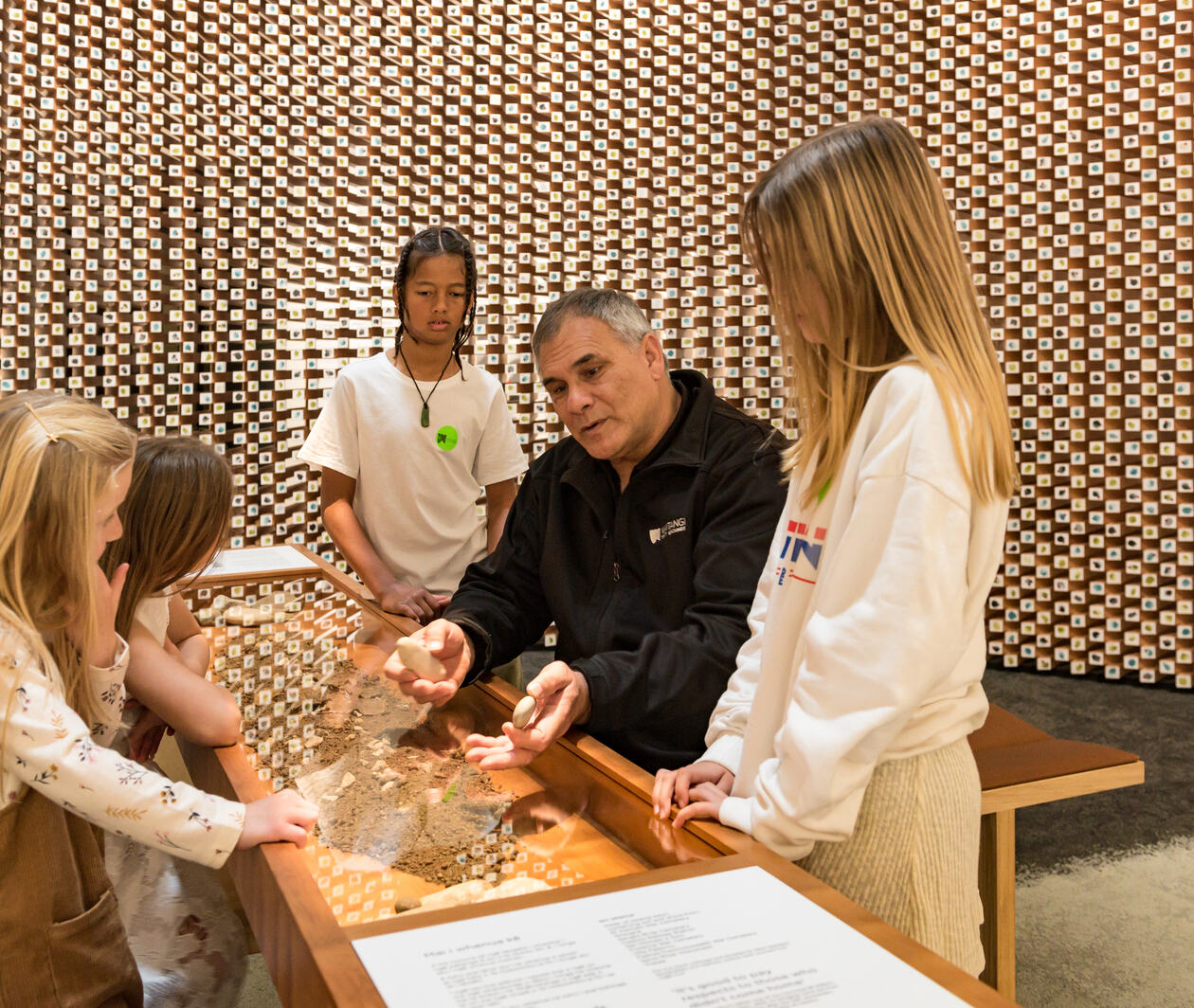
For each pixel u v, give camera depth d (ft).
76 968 4.11
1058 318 14.38
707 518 5.82
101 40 13.34
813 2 15.10
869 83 15.03
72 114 13.19
